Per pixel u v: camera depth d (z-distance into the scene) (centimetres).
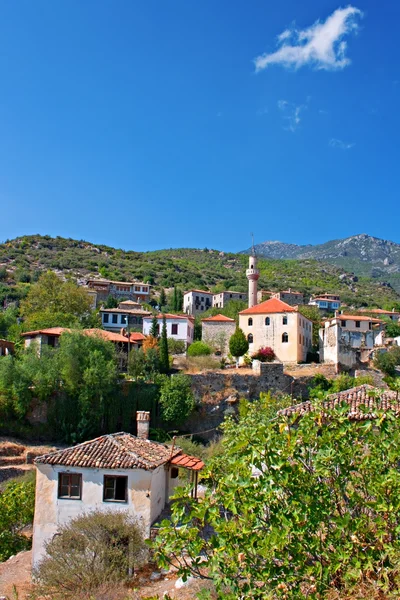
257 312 7062
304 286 16325
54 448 4559
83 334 5312
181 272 16825
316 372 5962
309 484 978
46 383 4850
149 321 7856
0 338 7112
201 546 959
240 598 930
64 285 8756
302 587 988
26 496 2925
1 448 4459
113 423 4925
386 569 895
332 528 1020
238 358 6831
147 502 2289
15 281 12781
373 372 5909
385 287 19188
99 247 19012
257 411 2491
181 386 5162
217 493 1020
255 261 8488
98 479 2341
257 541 927
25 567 2334
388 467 988
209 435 5166
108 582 1764
